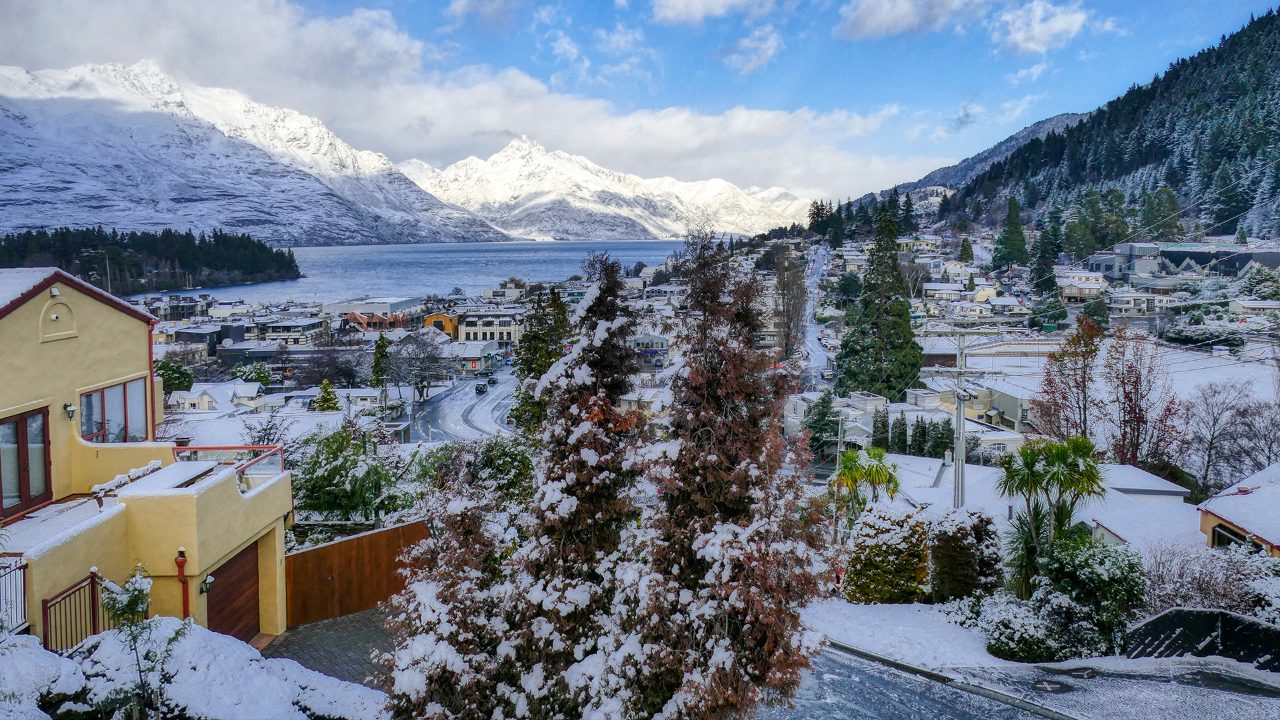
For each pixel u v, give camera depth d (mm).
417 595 8977
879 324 66062
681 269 9148
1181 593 17359
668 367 9391
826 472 48000
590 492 9391
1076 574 16266
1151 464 44625
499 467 21062
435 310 173125
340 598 15883
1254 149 179250
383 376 83000
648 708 8523
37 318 12312
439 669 8477
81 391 13430
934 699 13742
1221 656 15977
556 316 33219
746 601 8219
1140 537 24094
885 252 66438
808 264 164500
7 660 8359
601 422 9578
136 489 11555
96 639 9586
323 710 10609
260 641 14156
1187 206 175375
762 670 8492
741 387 8797
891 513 20609
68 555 10055
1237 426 47469
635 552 9031
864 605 20188
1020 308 119312
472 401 92188
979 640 17078
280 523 14680
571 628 9328
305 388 96938
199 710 9266
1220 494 23297
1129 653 16125
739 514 8898
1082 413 49031
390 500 20516
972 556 19531
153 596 11453
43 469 12578
